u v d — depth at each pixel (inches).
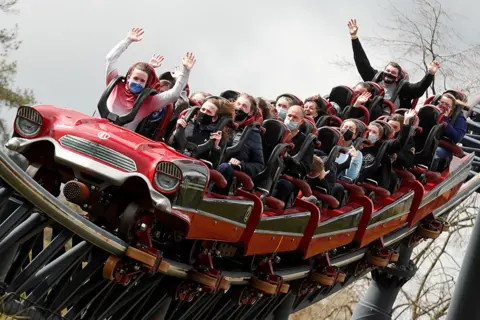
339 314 1238.3
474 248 753.0
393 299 863.1
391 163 661.3
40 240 454.6
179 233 446.6
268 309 670.5
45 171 432.1
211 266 488.4
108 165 400.2
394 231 760.3
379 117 689.0
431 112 718.5
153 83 449.1
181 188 409.1
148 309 498.0
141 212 417.4
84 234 393.7
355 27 821.9
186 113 452.8
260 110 515.5
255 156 497.4
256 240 513.0
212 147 458.6
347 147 627.2
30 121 409.4
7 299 396.5
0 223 433.4
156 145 417.7
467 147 895.1
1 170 360.2
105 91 440.8
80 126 409.1
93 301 458.6
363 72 819.4
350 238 646.5
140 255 410.9
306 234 576.1
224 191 479.8
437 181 755.4
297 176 550.6
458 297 754.8
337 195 615.8
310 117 589.9
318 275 644.7
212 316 581.9
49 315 421.7
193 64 455.2
